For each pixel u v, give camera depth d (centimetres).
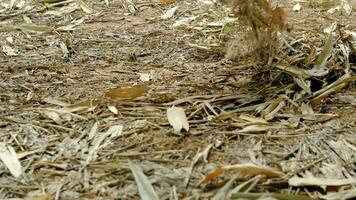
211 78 206
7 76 210
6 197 155
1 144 173
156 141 173
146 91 197
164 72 212
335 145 171
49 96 197
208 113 186
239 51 208
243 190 154
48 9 274
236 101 191
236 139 174
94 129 178
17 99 195
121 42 237
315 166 163
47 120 183
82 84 204
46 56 225
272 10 196
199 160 165
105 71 213
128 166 163
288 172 160
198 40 238
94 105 189
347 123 180
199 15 262
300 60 212
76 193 156
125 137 175
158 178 158
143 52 228
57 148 171
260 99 192
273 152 168
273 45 202
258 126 178
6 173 163
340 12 263
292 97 193
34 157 168
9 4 281
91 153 169
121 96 193
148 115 185
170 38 240
